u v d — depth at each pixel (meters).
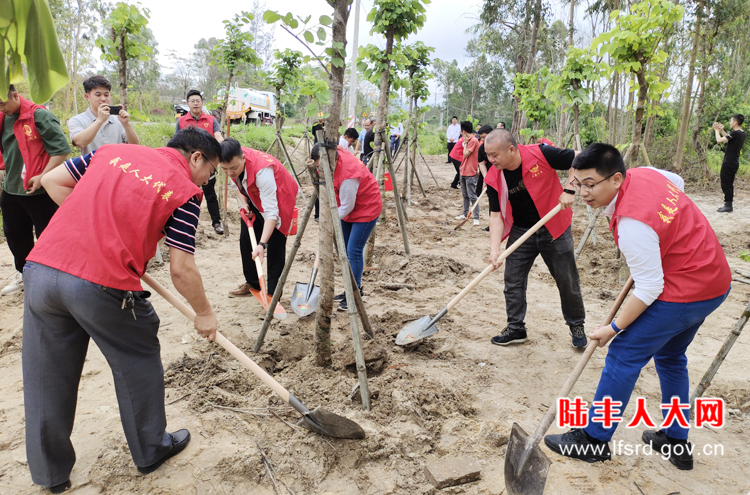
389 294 5.34
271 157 4.37
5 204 4.12
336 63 2.99
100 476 2.44
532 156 3.70
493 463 2.64
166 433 2.56
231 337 4.06
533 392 3.44
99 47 5.73
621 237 2.42
